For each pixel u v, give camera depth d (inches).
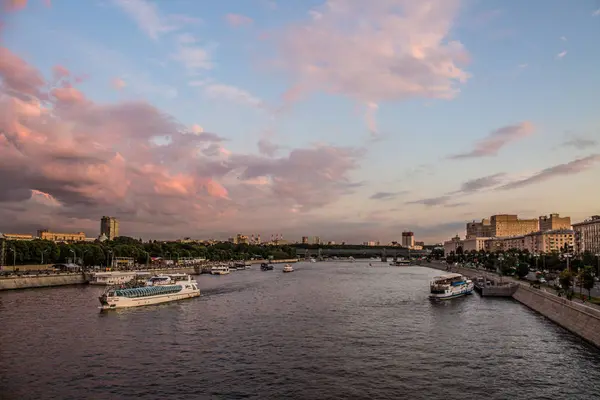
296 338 4087.1
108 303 5575.8
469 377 3004.4
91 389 2753.4
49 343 3801.7
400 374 3065.9
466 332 4357.8
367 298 7111.2
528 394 2709.2
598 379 2957.7
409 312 5620.1
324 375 3041.3
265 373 3078.2
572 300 5064.0
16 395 2642.7
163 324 4712.1
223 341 3961.6
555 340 3998.5
